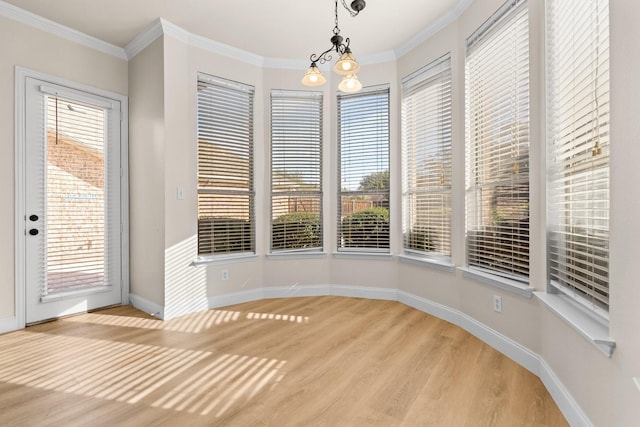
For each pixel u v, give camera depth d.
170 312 3.02
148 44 3.14
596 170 1.49
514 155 2.21
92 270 3.21
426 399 1.76
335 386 1.89
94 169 3.22
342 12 2.80
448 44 2.89
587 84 1.54
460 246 2.79
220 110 3.42
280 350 2.36
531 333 2.04
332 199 3.82
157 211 3.07
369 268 3.68
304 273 3.80
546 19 1.88
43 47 2.89
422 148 3.25
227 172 3.46
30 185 2.84
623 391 1.17
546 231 1.93
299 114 3.79
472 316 2.65
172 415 1.61
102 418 1.59
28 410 1.64
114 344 2.45
